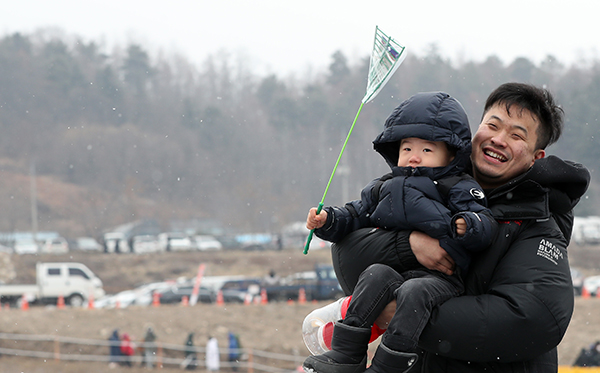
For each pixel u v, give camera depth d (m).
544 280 2.57
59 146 91.00
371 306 2.60
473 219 2.53
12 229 74.19
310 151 92.62
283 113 98.75
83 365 23.86
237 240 65.94
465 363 2.68
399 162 2.87
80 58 111.12
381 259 2.78
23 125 93.19
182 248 60.44
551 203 2.84
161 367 24.06
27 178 85.50
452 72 94.88
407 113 2.79
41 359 24.67
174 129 97.38
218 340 27.19
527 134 2.86
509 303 2.54
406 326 2.49
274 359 25.14
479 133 2.92
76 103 100.81
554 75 100.62
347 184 88.12
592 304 32.84
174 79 113.62
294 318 30.89
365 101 2.88
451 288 2.65
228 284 36.62
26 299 36.19
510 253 2.67
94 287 37.03
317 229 2.95
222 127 97.88
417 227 2.70
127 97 104.69
